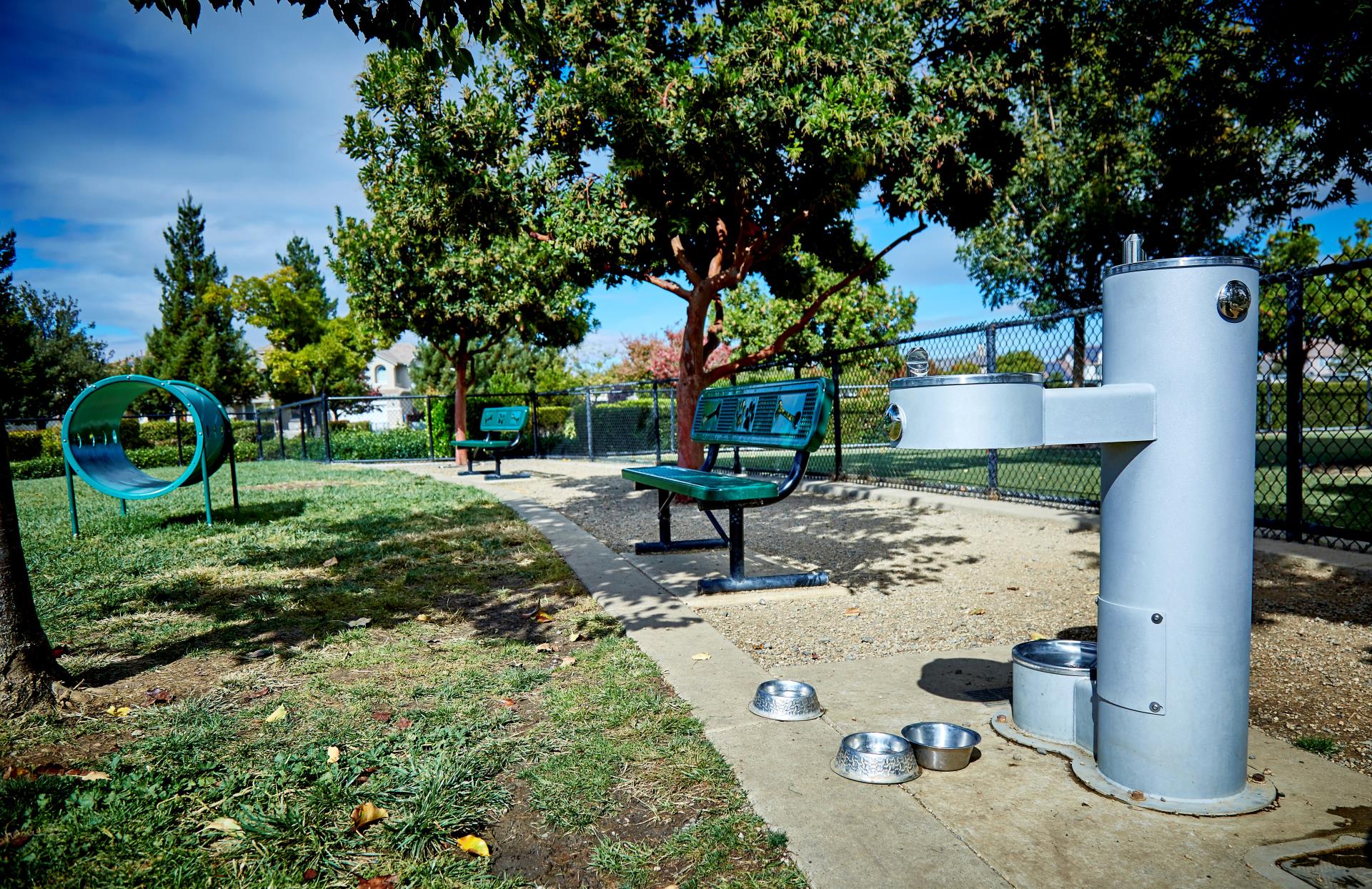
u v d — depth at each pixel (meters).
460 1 4.13
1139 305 2.08
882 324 22.09
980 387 1.99
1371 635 3.53
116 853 1.90
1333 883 1.72
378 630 3.95
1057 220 16.94
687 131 6.97
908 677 3.16
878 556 5.71
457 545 6.13
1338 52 8.77
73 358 39.44
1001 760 2.39
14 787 2.16
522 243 11.38
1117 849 1.88
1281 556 4.96
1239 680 2.09
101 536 6.84
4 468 2.84
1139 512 2.10
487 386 22.53
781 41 6.91
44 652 2.94
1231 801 2.08
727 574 5.16
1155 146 14.02
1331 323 7.82
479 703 2.91
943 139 7.18
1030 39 7.59
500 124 7.76
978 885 1.74
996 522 6.97
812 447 4.39
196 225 48.69
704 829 2.01
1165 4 11.02
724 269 8.90
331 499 9.48
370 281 14.28
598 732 2.63
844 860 1.85
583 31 7.80
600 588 4.70
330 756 2.42
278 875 1.83
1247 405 2.05
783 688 2.88
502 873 1.88
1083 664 2.66
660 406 18.16
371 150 8.74
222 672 3.31
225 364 37.31
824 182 7.62
